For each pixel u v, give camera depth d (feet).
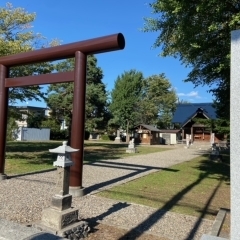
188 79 30.86
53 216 12.07
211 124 49.70
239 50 7.89
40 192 19.95
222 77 27.94
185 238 12.60
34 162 36.52
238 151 7.63
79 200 18.54
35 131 106.83
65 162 12.49
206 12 20.33
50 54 21.75
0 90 25.14
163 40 26.66
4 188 20.92
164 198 20.31
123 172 32.12
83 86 20.30
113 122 123.54
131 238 12.30
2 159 24.84
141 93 138.00
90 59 100.22
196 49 23.76
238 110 7.73
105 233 12.84
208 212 17.03
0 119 24.95
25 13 40.01
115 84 132.67
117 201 18.78
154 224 14.38
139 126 122.72
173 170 35.45
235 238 7.50
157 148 88.22
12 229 8.84
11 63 24.57
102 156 50.60
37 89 39.96
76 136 19.99
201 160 50.90
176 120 131.34
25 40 38.58
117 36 18.53
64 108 94.27
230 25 18.10
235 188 7.60
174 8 21.03
